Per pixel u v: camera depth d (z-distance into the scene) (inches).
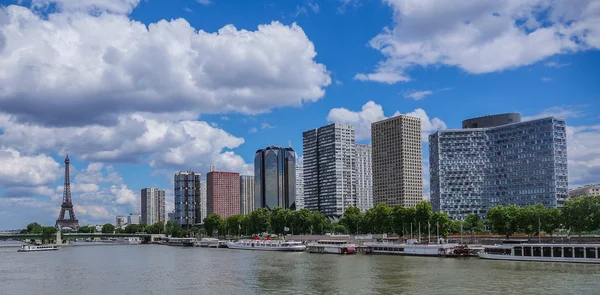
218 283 6628.9
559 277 6122.1
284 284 6318.9
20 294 6136.8
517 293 5177.2
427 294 5280.5
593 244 7539.4
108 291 6215.6
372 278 6550.2
